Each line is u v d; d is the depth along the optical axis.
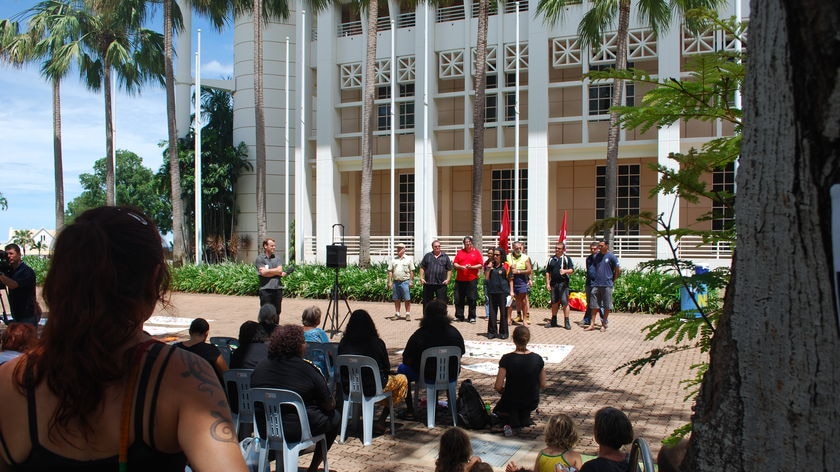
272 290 12.34
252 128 32.66
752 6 1.52
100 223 1.41
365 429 6.50
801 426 1.36
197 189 26.44
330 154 27.11
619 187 26.28
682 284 2.65
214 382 1.42
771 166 1.43
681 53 20.84
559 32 23.02
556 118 23.36
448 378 7.07
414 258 25.23
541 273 19.39
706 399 1.61
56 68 30.25
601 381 9.09
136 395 1.33
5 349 5.24
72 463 1.33
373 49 21.61
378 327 14.62
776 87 1.43
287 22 32.66
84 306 1.32
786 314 1.39
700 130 21.31
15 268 9.11
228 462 1.30
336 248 13.77
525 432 6.76
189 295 23.09
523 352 6.94
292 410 5.36
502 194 27.89
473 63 24.72
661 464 2.05
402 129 27.22
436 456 6.08
